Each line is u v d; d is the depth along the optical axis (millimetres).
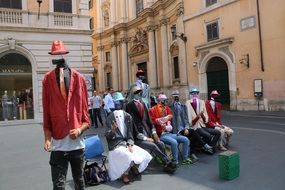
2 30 20125
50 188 6695
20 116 20828
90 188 6473
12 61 20641
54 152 4004
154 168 7645
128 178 6949
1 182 7270
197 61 25062
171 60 29703
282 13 19031
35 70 20906
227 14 22344
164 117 8227
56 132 3996
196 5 24922
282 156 8133
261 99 20453
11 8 20578
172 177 6922
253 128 13281
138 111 7656
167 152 7992
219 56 23188
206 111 9242
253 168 7219
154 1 33156
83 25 22281
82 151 4141
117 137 7027
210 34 23781
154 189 6227
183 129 8430
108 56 42281
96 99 17312
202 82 24625
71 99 4031
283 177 6461
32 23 20953
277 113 18359
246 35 21156
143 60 35688
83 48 22141
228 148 9391
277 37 19359
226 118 18266
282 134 11305
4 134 15734
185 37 26141
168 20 30141
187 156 7949
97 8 43188
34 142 12750
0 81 20469
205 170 7312
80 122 4062
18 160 9453
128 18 38500
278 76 19422
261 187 5965
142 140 7527
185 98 26359
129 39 38469
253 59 20812
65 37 21688
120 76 40062
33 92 20906
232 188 6004
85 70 22141
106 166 7457
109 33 40844
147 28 33562
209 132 8891
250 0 20781
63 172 4016
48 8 21500
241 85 21688
